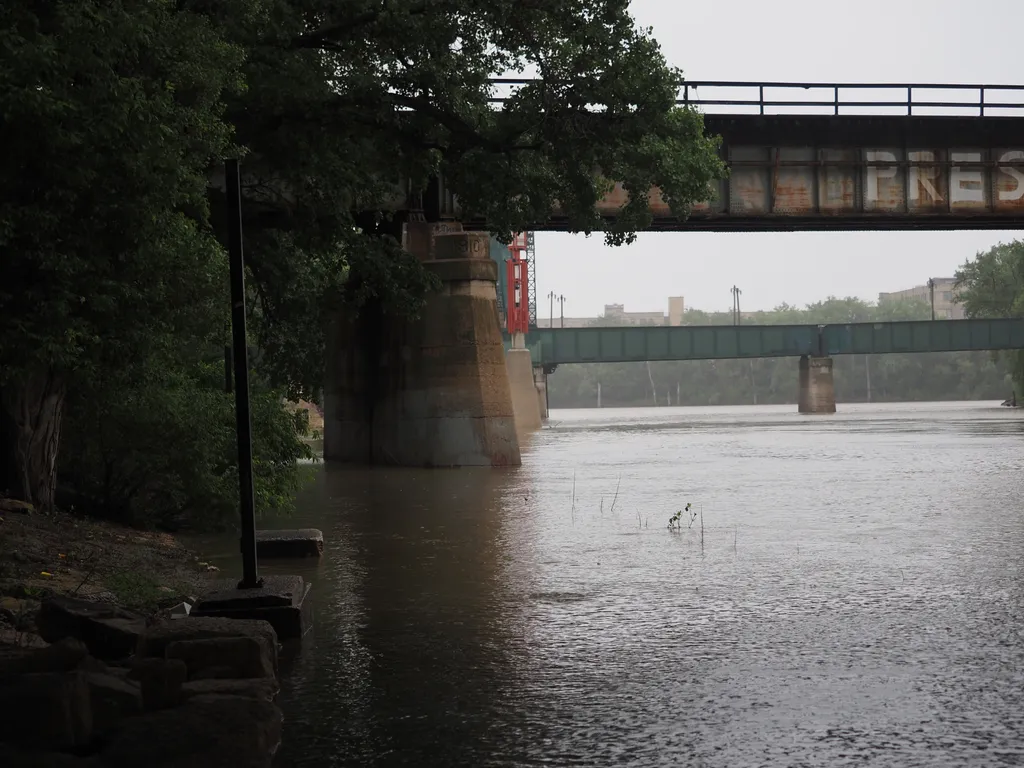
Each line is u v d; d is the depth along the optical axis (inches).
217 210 1273.4
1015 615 526.0
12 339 625.3
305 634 507.8
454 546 823.7
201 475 933.2
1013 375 5511.8
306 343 1414.9
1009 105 2047.2
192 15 768.9
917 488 1272.1
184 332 849.5
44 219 588.1
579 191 1295.5
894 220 2070.6
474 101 1264.8
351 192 1277.1
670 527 922.7
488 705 384.8
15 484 821.9
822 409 5442.9
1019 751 325.7
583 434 3373.5
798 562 709.9
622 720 363.6
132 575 626.8
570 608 564.4
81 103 582.9
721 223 2044.8
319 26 1172.5
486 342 1854.1
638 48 1178.6
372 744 342.3
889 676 413.7
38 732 299.0
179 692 350.3
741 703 380.5
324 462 2043.6
